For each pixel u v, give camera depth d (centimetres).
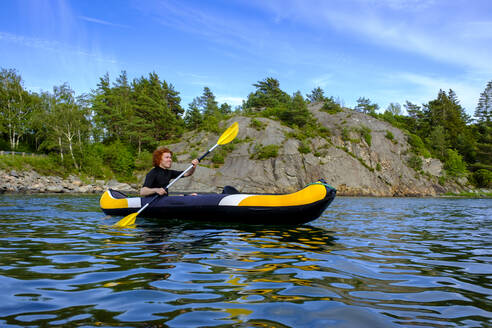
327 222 509
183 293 154
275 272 194
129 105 5131
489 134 5616
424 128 6153
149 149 4619
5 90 3775
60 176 3117
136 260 220
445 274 201
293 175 3797
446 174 4634
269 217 405
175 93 5959
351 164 4100
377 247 292
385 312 133
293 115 4912
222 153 4112
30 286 162
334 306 139
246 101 7662
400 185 4216
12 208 667
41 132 3641
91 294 151
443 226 506
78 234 329
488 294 161
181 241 296
